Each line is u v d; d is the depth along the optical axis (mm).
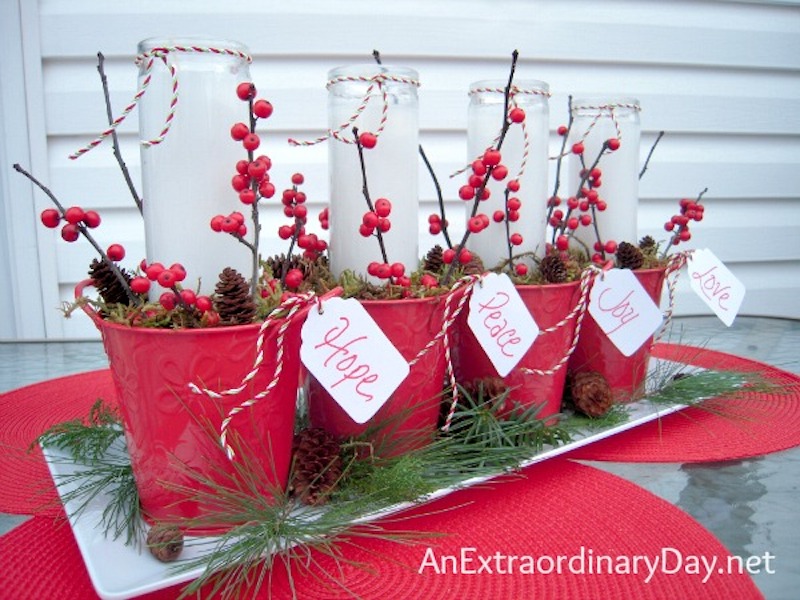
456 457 420
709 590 289
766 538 337
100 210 977
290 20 979
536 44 1057
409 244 455
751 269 1199
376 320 404
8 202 947
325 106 1009
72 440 436
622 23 1077
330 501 369
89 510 356
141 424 339
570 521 353
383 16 1004
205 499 339
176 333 320
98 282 382
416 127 459
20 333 985
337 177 447
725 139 1158
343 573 312
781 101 1162
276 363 343
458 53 1035
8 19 901
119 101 956
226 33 969
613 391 546
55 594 296
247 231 384
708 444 466
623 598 286
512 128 517
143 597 300
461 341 492
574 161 617
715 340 808
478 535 342
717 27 1113
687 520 352
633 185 604
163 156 361
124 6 939
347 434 415
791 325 914
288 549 316
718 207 1167
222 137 367
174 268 332
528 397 486
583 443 448
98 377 646
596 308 509
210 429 333
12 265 965
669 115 1120
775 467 433
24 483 406
